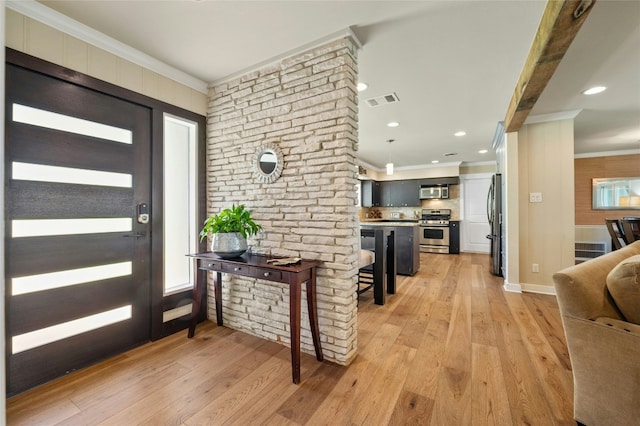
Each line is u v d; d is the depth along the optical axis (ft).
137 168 7.29
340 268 6.39
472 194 23.44
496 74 8.34
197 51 7.16
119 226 6.95
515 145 11.85
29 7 5.42
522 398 5.13
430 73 8.30
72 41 6.09
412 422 4.59
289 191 7.16
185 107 8.42
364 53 7.27
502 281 13.65
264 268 6.13
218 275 8.51
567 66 7.73
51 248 5.86
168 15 5.83
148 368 6.25
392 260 11.71
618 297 4.31
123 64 6.97
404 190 25.07
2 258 4.13
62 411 4.90
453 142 16.47
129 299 7.12
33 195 5.62
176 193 8.55
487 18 5.96
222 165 8.64
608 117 11.85
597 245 16.88
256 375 5.96
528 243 11.95
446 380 5.72
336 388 5.50
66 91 6.04
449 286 12.82
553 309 9.73
